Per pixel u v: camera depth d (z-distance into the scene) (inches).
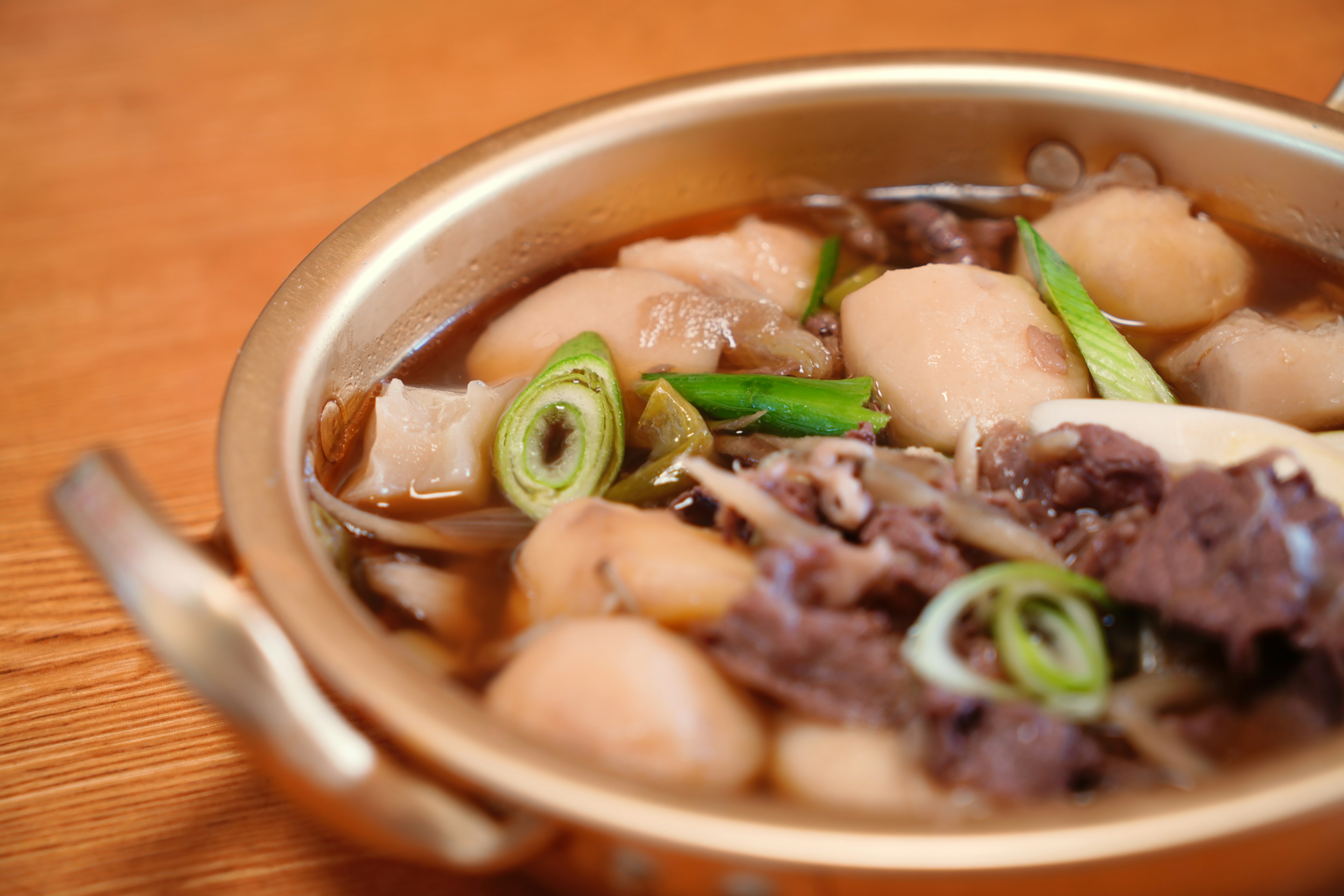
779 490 14.4
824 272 17.0
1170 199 16.6
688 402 15.8
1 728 15.1
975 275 16.2
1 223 19.8
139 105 21.4
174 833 14.5
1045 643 13.9
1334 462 14.8
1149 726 13.6
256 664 12.7
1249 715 13.6
